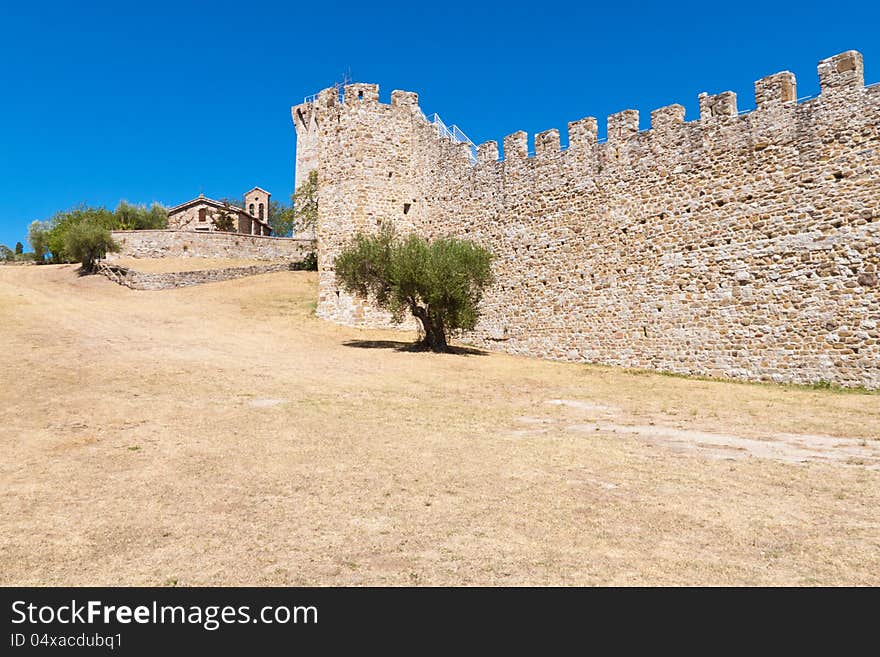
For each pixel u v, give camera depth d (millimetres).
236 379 18609
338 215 34438
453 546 6852
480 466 10219
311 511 8070
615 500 8438
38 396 15500
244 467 10109
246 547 6871
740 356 22062
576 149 27953
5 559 6508
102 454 10820
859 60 19969
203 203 83375
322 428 13000
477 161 32125
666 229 24578
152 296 42250
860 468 9922
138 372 19000
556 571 6152
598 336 26578
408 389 18406
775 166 21578
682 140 24297
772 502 8273
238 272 49312
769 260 21516
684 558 6434
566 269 27969
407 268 27141
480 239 31703
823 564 6246
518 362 26281
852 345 19406
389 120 35031
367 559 6527
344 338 30109
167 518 7789
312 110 71250
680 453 11156
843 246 19781
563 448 11492
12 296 39375
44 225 80000
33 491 8820
